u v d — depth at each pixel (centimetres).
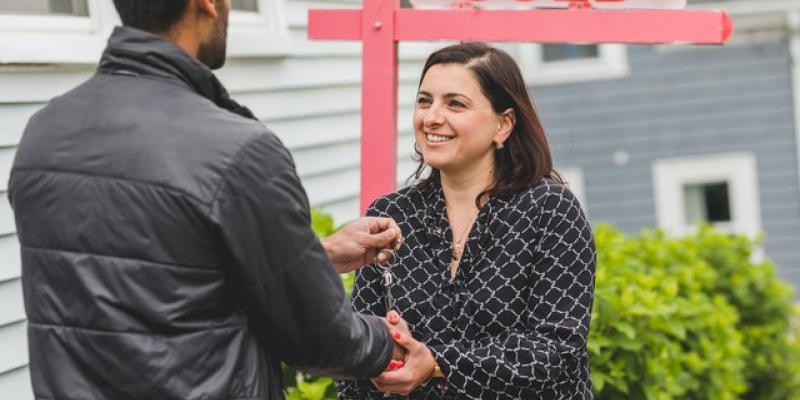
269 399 256
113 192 245
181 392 241
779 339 805
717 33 359
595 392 438
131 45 255
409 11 381
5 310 398
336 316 254
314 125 665
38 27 432
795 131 1396
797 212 1400
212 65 270
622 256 556
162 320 241
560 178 327
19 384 404
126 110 250
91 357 243
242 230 244
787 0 1380
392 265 313
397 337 284
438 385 309
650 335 459
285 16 628
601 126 1467
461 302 305
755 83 1407
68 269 246
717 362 564
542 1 374
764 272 814
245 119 254
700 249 791
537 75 1483
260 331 255
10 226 403
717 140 1423
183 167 243
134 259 243
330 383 405
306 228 252
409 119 830
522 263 304
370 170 384
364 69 384
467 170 316
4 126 406
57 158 251
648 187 1449
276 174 248
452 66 312
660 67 1439
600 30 367
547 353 296
